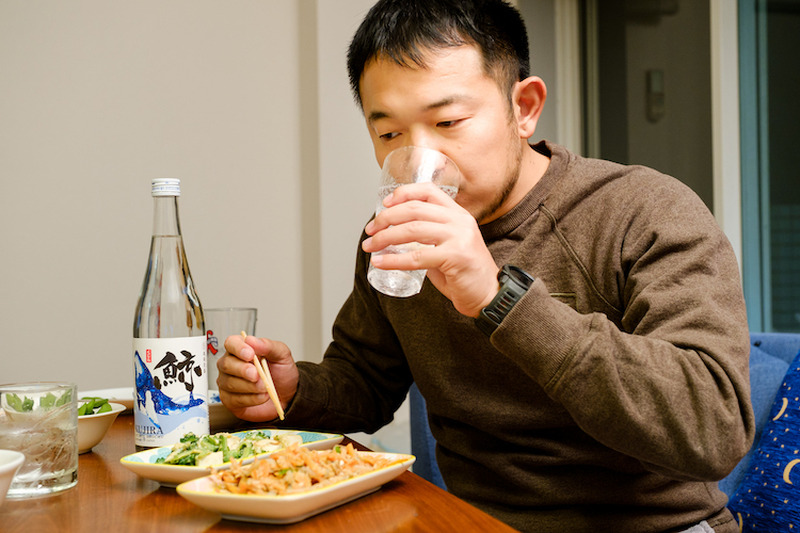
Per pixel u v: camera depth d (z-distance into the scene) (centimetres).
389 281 87
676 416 82
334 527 67
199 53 287
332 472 74
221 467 78
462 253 80
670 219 105
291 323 296
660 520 108
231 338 109
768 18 232
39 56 268
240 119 291
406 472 87
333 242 286
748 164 239
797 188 224
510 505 115
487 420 116
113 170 276
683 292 93
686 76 258
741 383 85
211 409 116
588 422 83
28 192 267
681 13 260
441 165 88
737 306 95
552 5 322
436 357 122
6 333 264
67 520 70
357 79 108
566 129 322
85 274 273
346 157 289
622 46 295
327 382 126
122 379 277
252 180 292
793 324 227
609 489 109
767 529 119
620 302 111
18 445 78
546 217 117
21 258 266
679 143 263
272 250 294
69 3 271
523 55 113
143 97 279
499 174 103
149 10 281
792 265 227
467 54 98
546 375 83
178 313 100
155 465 79
